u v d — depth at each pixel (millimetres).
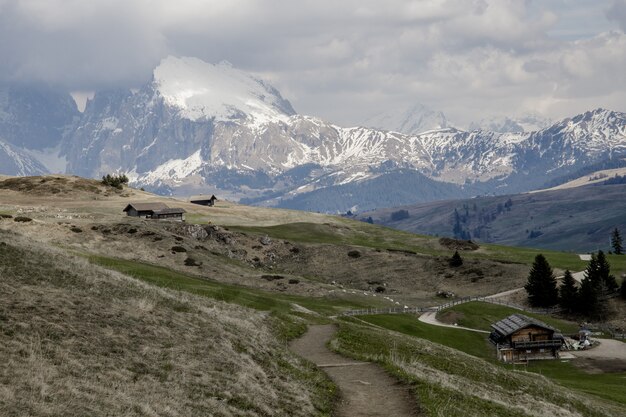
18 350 25750
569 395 61188
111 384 25891
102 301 36594
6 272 36188
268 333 53406
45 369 24703
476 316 132750
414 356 56906
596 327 138125
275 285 130250
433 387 39156
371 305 131750
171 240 140875
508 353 108375
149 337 33469
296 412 31156
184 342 34969
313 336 60156
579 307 145625
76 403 22797
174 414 25000
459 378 49438
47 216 150500
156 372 29250
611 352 116125
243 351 38719
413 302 145750
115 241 131375
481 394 44031
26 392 22344
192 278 107625
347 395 37250
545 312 146750
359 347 55344
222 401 28500
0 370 23391
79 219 149000
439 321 128000
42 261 40938
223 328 42062
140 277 86312
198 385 29406
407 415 33094
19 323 28250
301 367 41688
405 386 39000
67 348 27797
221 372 32344
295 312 84438
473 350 108938
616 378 96875
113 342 30641
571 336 126062
